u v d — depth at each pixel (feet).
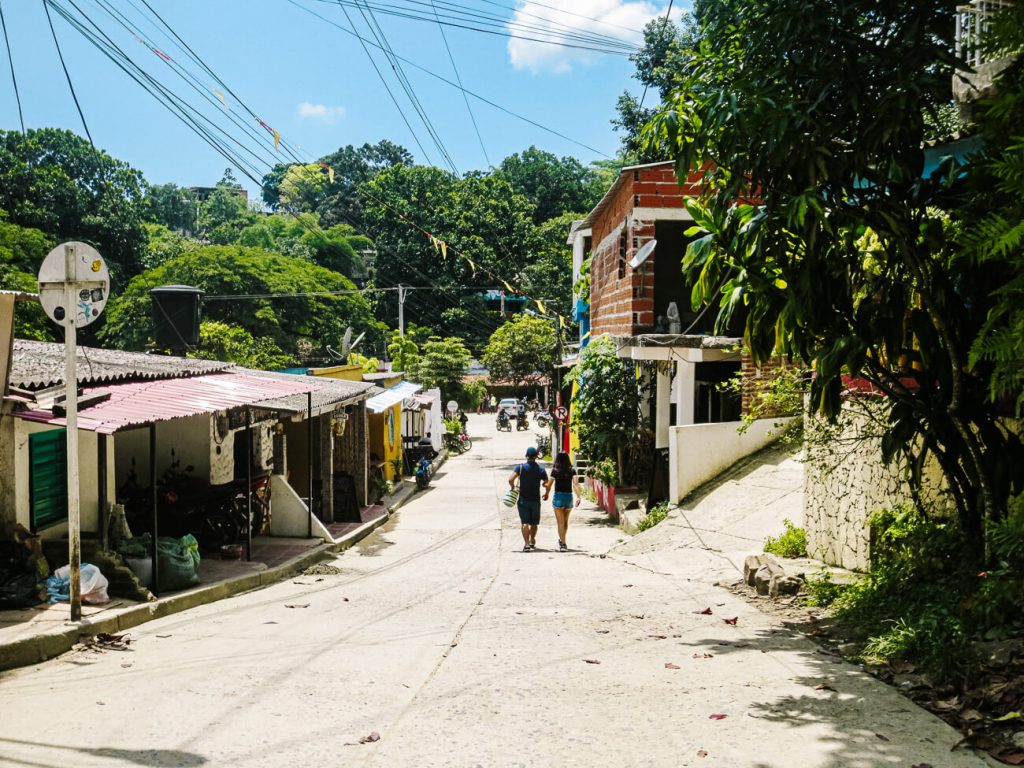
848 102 23.65
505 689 20.47
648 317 65.26
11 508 31.27
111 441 38.58
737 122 23.41
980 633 21.66
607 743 16.62
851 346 24.48
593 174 216.95
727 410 64.54
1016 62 19.47
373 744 16.71
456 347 173.88
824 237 24.89
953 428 26.63
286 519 52.03
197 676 21.98
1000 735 16.33
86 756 16.11
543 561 46.42
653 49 90.38
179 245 177.58
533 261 152.97
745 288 26.32
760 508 48.44
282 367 123.03
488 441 188.75
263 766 15.60
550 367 179.32
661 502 58.23
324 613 31.42
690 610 30.78
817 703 18.86
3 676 22.79
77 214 149.89
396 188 155.53
